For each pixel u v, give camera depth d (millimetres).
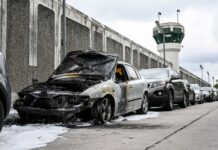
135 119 11766
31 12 14188
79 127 9414
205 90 34844
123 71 11922
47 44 15469
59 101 9398
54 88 9773
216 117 12789
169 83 17031
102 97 9875
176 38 55281
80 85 9711
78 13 18406
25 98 9641
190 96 23188
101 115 9953
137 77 13109
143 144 7008
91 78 10484
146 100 13898
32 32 14258
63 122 9602
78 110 9281
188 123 10656
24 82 13734
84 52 11711
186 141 7406
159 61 38688
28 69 14000
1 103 6953
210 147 6777
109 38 22984
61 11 16656
